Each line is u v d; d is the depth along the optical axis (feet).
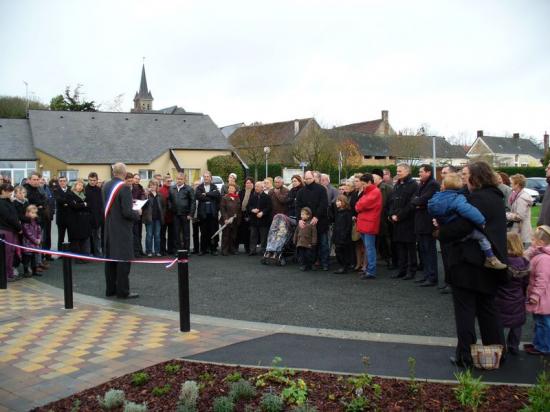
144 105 393.29
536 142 303.27
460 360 16.84
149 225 43.96
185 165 153.28
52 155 138.82
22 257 35.01
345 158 157.48
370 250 32.71
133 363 17.61
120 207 27.99
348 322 22.72
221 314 24.43
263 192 42.98
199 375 16.10
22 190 35.60
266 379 15.39
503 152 276.62
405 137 181.98
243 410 13.76
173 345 19.51
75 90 208.74
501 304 17.92
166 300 27.66
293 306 25.77
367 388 14.62
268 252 38.73
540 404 12.71
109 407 14.05
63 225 41.47
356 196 34.24
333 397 14.15
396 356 17.97
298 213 36.76
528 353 18.48
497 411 13.21
